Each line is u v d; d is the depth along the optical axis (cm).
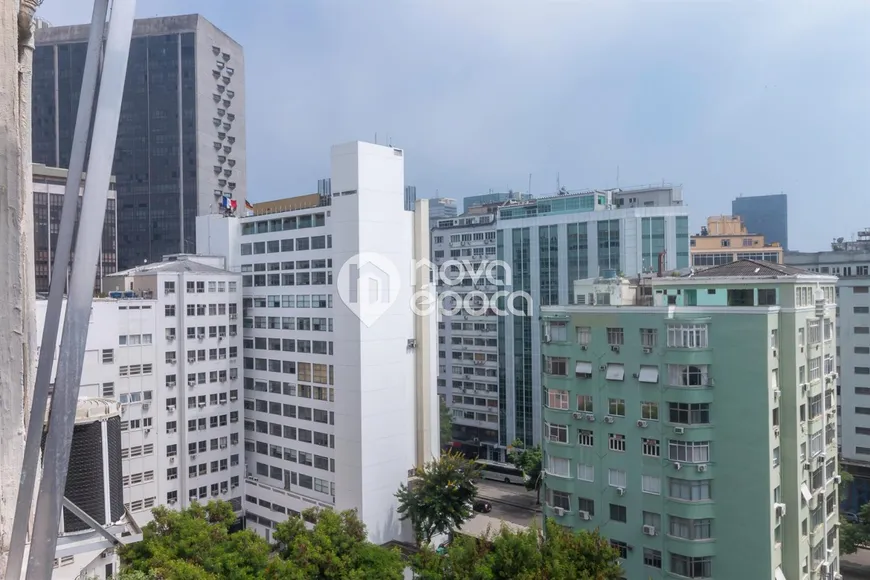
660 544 3738
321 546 3600
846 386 6838
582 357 4144
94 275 506
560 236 8131
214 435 6625
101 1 550
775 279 3728
